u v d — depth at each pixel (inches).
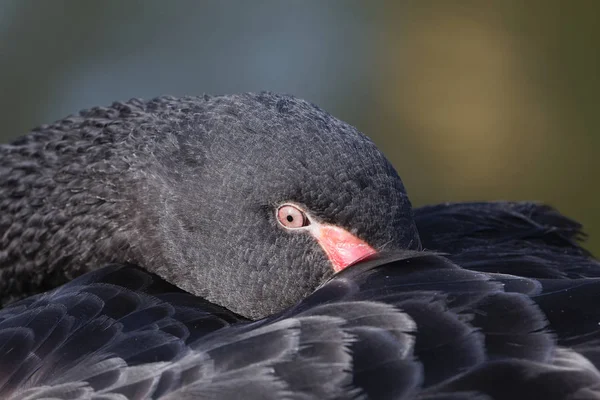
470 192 636.7
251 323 196.4
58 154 289.1
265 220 254.4
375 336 175.3
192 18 688.4
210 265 261.1
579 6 688.4
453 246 276.4
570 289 183.9
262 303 256.8
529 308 179.0
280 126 254.1
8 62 660.7
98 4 683.4
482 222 295.0
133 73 661.3
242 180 255.0
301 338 177.6
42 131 298.7
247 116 259.8
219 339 190.4
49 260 285.6
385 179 246.2
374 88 666.8
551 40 685.3
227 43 680.4
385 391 164.7
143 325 209.0
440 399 161.2
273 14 695.7
